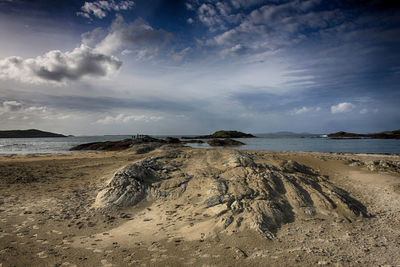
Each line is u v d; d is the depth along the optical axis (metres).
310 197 8.88
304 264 5.00
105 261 5.09
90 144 41.75
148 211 8.22
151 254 5.39
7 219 7.29
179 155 17.14
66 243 5.92
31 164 16.11
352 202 9.20
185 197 9.04
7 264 4.86
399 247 5.87
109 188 9.29
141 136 58.81
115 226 7.09
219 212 7.36
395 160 20.48
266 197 8.28
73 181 12.27
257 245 5.76
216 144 55.56
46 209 8.27
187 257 5.25
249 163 12.09
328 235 6.48
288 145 54.12
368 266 5.00
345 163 16.42
